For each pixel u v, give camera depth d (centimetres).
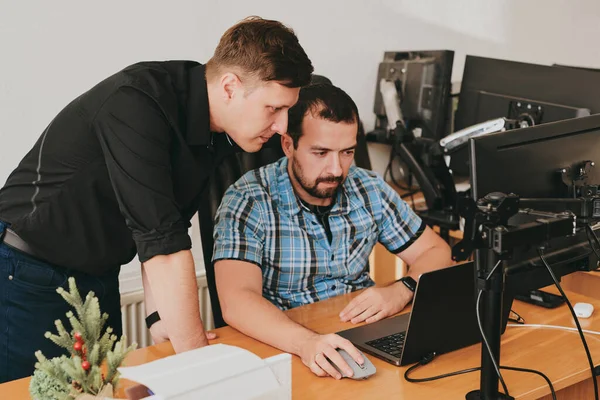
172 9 253
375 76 310
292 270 190
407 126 295
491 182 136
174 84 150
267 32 145
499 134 139
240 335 167
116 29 243
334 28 294
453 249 131
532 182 144
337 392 138
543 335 165
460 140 247
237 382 109
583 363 151
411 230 206
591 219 141
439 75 282
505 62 260
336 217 195
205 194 196
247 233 182
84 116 151
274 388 111
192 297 143
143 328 260
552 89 245
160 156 144
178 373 108
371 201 201
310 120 178
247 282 175
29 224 161
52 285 166
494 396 131
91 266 169
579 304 178
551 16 368
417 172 267
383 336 162
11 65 226
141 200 141
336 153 179
